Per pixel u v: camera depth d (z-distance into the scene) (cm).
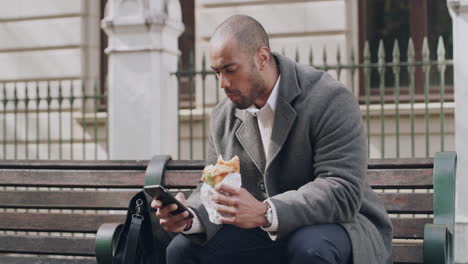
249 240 263
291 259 241
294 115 261
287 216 241
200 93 790
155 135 616
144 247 270
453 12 545
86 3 845
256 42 258
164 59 621
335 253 238
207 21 790
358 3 782
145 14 610
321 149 258
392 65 591
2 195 357
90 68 847
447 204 286
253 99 261
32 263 346
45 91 845
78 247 345
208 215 263
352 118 260
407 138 722
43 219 352
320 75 271
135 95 619
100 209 343
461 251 516
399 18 773
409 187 300
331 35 759
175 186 329
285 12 768
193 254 267
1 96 860
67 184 347
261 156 273
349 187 249
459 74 543
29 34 851
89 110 838
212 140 292
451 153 299
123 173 341
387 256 263
